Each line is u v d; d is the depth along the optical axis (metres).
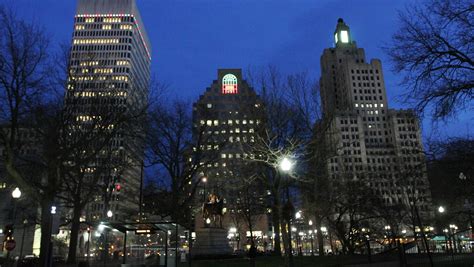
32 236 76.69
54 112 30.47
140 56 139.50
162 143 42.00
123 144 41.81
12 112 25.72
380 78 152.12
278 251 38.38
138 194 46.88
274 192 26.25
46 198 27.52
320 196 34.59
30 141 31.62
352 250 42.09
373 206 45.88
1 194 52.88
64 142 30.78
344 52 162.38
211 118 45.22
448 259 31.64
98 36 129.00
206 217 38.75
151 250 34.22
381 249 67.31
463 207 32.75
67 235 72.75
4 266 34.78
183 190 46.19
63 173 31.31
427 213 63.66
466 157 19.25
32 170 32.94
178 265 27.91
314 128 30.02
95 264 32.72
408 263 28.66
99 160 41.50
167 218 44.00
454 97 17.06
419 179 38.75
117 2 133.50
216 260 32.19
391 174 72.06
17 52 25.64
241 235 109.75
